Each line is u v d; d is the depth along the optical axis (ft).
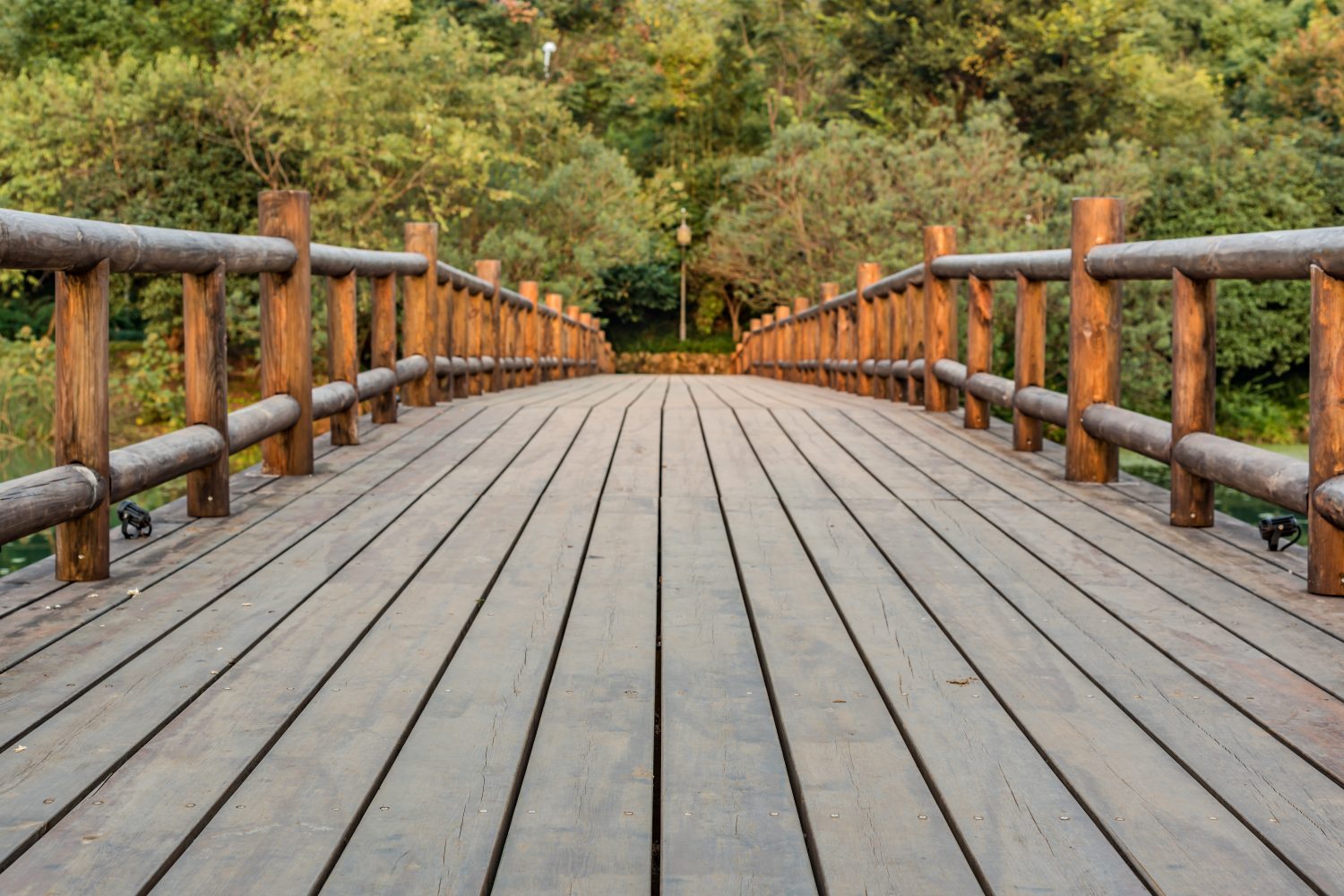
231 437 12.62
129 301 61.87
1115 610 8.96
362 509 12.82
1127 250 13.71
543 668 7.50
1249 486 10.66
